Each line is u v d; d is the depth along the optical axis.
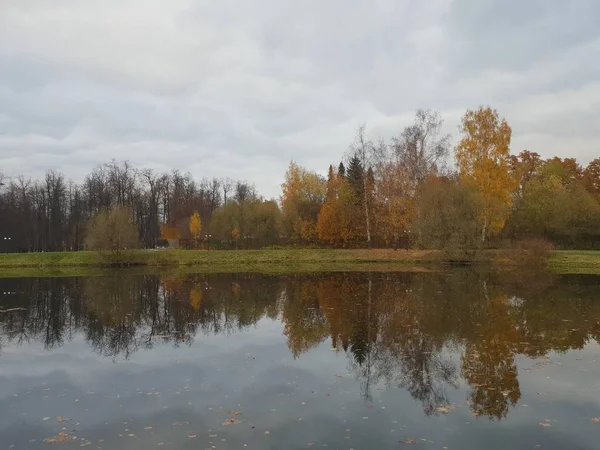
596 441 8.16
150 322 19.33
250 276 36.78
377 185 51.81
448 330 16.75
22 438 8.50
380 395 10.48
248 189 99.69
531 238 43.50
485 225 42.56
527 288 27.19
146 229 76.06
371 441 8.20
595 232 49.19
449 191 42.31
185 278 35.94
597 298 23.28
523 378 11.52
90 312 21.89
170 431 8.70
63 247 72.69
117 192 71.44
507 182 43.22
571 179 64.31
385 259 47.09
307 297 25.09
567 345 14.54
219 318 19.81
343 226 52.69
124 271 42.84
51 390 11.13
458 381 11.38
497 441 8.17
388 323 18.12
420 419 9.14
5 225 65.06
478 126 43.38
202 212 81.25
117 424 9.06
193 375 12.09
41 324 19.25
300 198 60.84
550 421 9.01
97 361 13.62
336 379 11.62
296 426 8.84
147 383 11.51
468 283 29.81
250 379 11.70
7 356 14.29
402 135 48.34
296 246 54.47
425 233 42.94
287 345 15.09
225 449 7.95
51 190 72.75
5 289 30.44
